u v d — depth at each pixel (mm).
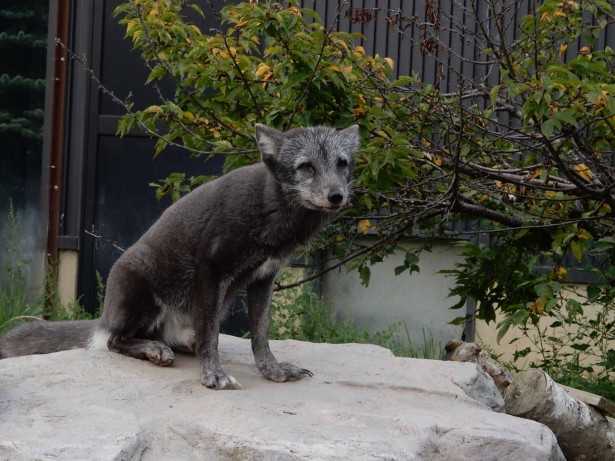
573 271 3592
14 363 2299
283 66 2744
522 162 3094
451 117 2783
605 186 2764
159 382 2248
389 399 2268
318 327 3527
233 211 2258
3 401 2127
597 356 3404
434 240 3479
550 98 2469
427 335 3775
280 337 3500
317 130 2301
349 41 2881
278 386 2299
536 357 3639
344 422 2111
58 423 2039
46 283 3730
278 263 2322
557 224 2764
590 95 2439
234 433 2031
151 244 2348
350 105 2795
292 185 2260
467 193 2994
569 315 2848
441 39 3701
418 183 2891
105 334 2383
